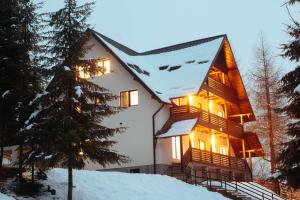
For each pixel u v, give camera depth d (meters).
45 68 17.78
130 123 34.56
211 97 39.81
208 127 36.25
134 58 40.03
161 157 33.03
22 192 18.23
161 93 34.75
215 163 37.19
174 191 25.89
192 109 34.88
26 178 19.62
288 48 18.61
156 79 37.75
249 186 34.47
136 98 34.91
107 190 22.12
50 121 17.16
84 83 17.95
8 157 26.22
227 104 42.97
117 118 35.12
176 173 32.22
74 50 17.77
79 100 17.69
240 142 43.88
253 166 55.53
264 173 54.47
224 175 35.34
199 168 34.97
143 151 33.59
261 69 44.47
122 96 35.44
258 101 44.03
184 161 32.88
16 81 18.88
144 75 36.66
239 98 43.47
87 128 17.69
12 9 19.25
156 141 33.34
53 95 17.50
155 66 40.84
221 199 27.25
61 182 20.61
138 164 33.56
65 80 17.44
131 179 25.45
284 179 19.64
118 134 34.75
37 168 20.59
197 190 27.80
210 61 37.75
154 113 33.75
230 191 29.77
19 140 17.45
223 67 41.56
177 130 32.78
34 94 18.72
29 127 17.25
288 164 19.41
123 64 35.09
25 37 19.22
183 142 36.09
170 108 35.12
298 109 19.06
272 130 42.38
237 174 41.53
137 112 34.50
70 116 17.11
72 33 17.84
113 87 35.81
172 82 36.72
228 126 40.25
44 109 17.64
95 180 23.03
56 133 16.73
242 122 43.75
